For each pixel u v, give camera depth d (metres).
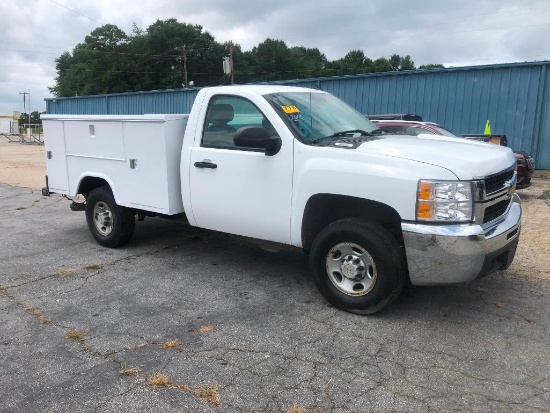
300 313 4.39
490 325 4.12
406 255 3.93
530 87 14.45
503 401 3.08
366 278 4.23
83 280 5.27
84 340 3.90
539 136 14.59
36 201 10.54
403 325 4.12
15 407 3.04
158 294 4.87
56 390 3.22
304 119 4.72
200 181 5.14
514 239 4.35
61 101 32.62
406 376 3.36
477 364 3.51
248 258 6.00
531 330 4.03
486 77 15.13
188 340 3.89
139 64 73.38
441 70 15.83
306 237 4.56
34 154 26.61
